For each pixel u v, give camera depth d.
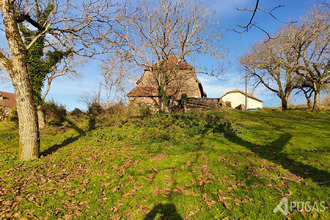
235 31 3.87
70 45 8.95
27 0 7.57
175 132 9.74
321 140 7.98
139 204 4.08
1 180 5.09
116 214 3.77
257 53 23.33
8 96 34.53
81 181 5.14
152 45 14.58
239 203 3.89
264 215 3.46
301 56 19.77
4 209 3.79
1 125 12.65
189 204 3.98
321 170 4.98
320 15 18.33
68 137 10.65
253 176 4.91
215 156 6.50
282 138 8.69
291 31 18.88
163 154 6.95
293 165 5.49
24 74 6.52
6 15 6.01
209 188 4.52
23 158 6.66
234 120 14.29
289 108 31.02
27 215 3.66
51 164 6.33
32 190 4.61
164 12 14.06
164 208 3.90
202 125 10.00
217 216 3.54
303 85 27.12
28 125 6.69
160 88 15.70
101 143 8.80
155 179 5.11
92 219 3.63
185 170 5.55
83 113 17.62
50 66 13.73
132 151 7.38
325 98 32.09
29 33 12.54
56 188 4.74
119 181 5.11
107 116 14.58
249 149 7.24
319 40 19.12
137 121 12.54
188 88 25.69
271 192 4.15
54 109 15.56
